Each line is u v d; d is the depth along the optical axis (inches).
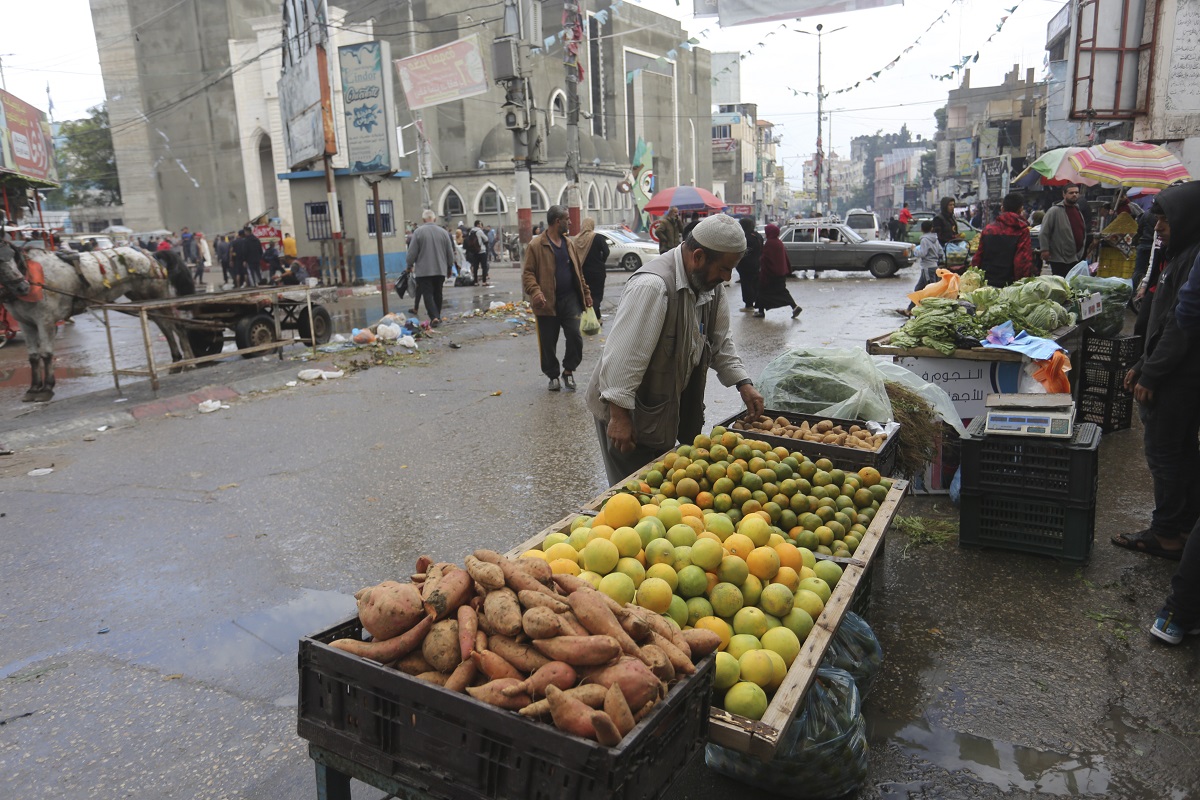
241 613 152.4
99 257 362.3
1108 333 270.8
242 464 246.1
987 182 1796.3
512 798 66.4
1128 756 106.3
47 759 111.0
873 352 216.7
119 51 1649.9
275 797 102.8
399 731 72.8
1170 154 382.3
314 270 904.3
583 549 98.3
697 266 134.3
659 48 2422.5
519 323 538.6
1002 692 121.0
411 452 254.5
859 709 101.0
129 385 370.3
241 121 1551.4
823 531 121.0
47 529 196.4
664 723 69.9
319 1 673.0
